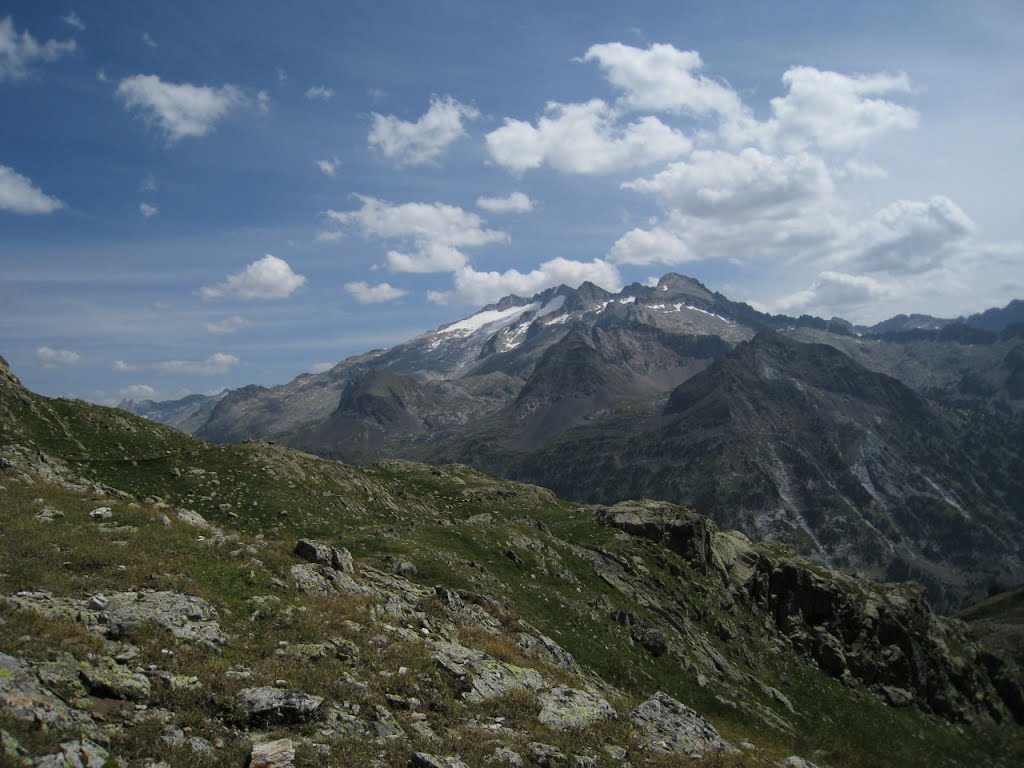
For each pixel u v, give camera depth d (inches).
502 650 1414.9
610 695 1475.1
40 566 996.6
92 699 721.6
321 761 738.8
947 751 3442.4
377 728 860.0
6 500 1289.4
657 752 1090.7
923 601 4990.2
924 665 4279.0
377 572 1737.2
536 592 2532.0
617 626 2581.2
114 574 1039.0
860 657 3924.7
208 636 949.2
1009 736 4220.0
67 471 2755.9
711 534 4407.0
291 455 3811.5
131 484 2908.5
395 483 4901.6
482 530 2938.0
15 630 783.7
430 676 1072.2
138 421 3951.8
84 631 832.3
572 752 969.5
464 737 909.2
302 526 2947.8
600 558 3284.9
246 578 1195.9
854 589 4488.2
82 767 607.2
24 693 669.9
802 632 3912.4
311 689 890.1
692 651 2792.8
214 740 729.6
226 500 3016.7
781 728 2522.1
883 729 3282.5
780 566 4234.7
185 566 1147.3
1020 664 6264.8
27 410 3326.8
